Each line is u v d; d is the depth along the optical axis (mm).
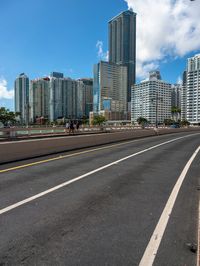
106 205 6391
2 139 26016
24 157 13750
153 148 19578
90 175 9688
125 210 6059
